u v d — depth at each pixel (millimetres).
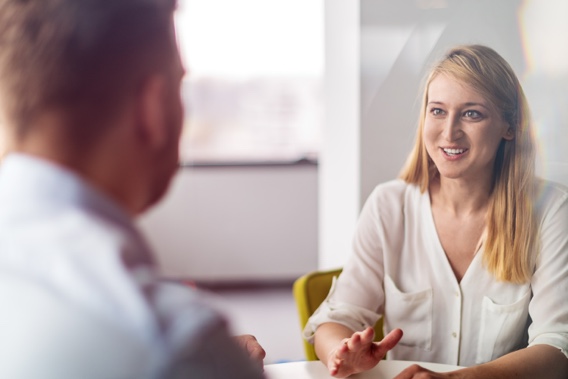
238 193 5633
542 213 1841
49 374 316
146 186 395
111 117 367
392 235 1975
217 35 5594
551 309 1782
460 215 1899
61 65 354
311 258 5699
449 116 1894
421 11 2096
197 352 332
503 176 1868
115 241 351
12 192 358
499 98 1867
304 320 2033
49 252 343
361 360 1454
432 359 1950
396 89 2168
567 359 1682
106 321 326
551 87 1917
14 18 358
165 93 382
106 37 357
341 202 2811
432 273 1938
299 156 5715
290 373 1543
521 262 1846
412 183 1984
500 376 1544
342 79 2707
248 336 1534
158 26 376
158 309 338
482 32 1986
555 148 1882
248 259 5680
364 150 2246
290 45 5648
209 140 5668
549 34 1934
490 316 1881
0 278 337
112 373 317
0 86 363
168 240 5641
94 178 370
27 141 367
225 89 5652
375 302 1960
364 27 2205
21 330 325
